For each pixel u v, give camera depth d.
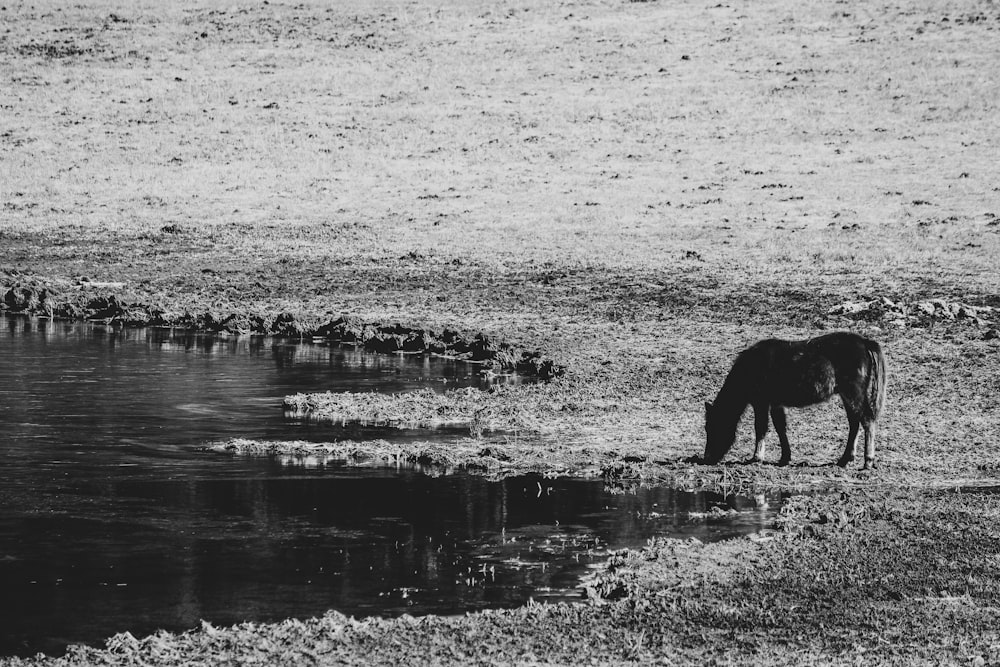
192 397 40.44
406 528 25.12
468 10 154.62
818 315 58.09
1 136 113.50
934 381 42.34
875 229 80.62
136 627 19.41
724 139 108.44
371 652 17.83
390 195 95.94
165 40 145.50
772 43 135.50
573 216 87.81
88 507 26.55
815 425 35.38
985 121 109.19
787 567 21.89
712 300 63.16
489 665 17.22
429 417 37.00
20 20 152.75
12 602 20.50
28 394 40.50
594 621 19.20
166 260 78.50
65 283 71.19
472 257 77.00
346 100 124.25
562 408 38.12
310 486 28.55
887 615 19.20
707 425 30.45
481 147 108.94
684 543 23.56
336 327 56.38
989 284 66.06
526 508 26.67
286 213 91.44
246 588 21.33
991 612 19.33
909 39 133.50
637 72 129.00
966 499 26.59
